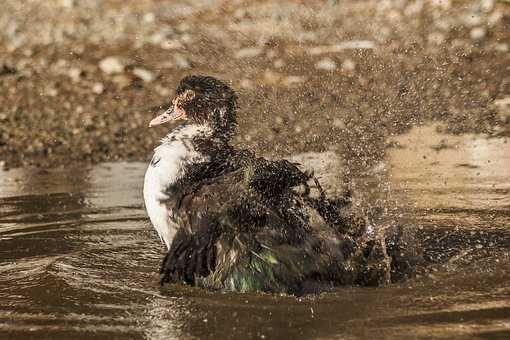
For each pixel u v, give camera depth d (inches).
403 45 860.6
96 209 519.2
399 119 687.1
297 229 366.3
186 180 393.1
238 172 375.9
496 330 312.5
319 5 1013.8
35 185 592.1
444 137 647.1
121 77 858.1
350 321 327.0
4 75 884.6
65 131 740.7
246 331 320.8
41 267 407.8
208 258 366.9
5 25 1040.2
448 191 513.7
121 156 677.3
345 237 375.2
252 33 948.6
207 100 419.2
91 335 319.6
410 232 412.8
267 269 361.4
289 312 339.0
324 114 701.9
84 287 376.8
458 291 358.0
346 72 799.1
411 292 359.3
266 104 727.1
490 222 454.3
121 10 1071.6
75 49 947.3
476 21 901.8
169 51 916.6
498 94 727.1
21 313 344.8
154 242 450.9
